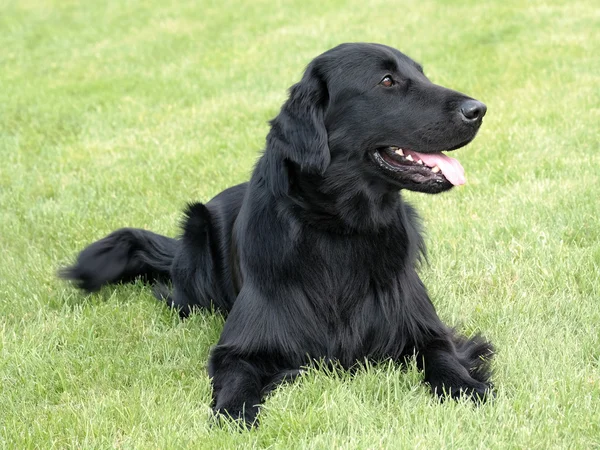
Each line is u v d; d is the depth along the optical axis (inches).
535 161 407.2
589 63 610.5
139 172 452.1
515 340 241.9
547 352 230.4
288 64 721.6
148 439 196.9
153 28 947.3
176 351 250.8
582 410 195.8
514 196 361.1
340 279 229.0
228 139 509.4
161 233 364.8
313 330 229.3
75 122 599.8
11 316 285.9
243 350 229.0
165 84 695.7
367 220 226.1
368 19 874.8
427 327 238.2
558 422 190.4
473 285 290.7
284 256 228.1
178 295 297.9
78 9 1086.4
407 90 228.2
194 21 964.6
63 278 306.7
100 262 308.7
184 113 597.0
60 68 797.9
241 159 461.1
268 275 230.1
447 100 224.5
